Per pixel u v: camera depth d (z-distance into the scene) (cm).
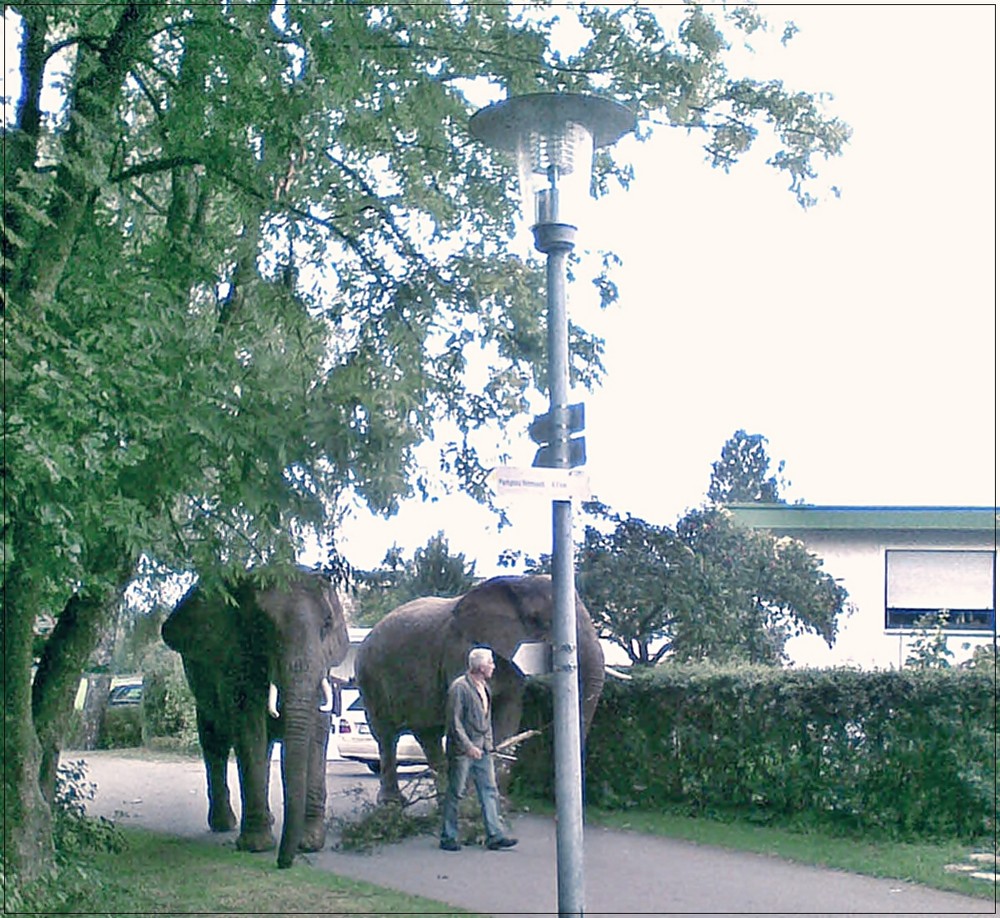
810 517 3444
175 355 1073
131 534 1005
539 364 1371
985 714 1382
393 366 1245
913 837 1388
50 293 1060
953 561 3397
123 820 1698
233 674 1383
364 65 1143
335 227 1316
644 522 2216
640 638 2223
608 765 1705
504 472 809
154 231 1294
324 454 1170
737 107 1375
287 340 1280
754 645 2305
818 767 1484
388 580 1454
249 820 1398
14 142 1100
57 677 1220
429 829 1526
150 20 1144
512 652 1616
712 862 1314
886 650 3353
